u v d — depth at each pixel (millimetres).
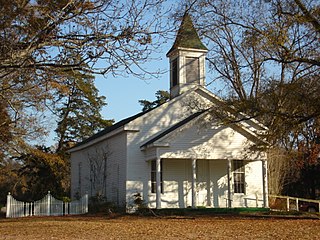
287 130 25406
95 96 50906
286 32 23250
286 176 44594
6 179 46719
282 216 25125
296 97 23312
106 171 32750
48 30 10094
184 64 31594
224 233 16125
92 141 34969
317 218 24125
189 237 14812
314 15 23234
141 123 29844
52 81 11148
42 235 15852
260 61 26156
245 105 25031
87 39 10320
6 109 15664
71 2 9984
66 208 29984
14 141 27844
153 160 29094
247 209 28531
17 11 9875
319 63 23578
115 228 18438
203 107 30281
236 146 29391
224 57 35156
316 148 32562
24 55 10016
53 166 42562
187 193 30016
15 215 29359
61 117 51281
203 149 28672
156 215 25766
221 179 30891
